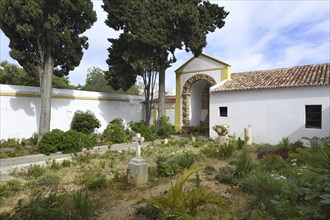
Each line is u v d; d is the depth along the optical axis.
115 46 19.91
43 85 15.39
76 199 5.37
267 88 16.14
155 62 19.42
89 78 41.12
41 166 9.58
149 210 5.04
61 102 18.23
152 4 18.05
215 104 18.70
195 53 19.11
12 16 13.87
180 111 23.33
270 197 5.43
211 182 7.38
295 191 3.39
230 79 20.33
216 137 18.41
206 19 18.69
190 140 17.56
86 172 8.62
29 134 16.39
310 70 16.72
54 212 4.56
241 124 17.36
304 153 9.52
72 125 18.41
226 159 10.62
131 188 7.12
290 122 15.34
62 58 16.39
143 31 17.31
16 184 7.18
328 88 14.09
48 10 14.66
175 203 4.07
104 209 5.62
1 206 5.83
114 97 22.08
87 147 13.73
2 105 15.20
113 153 12.16
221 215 4.89
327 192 3.02
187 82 22.89
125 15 18.08
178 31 18.25
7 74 24.50
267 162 8.69
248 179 6.48
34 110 16.72
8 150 12.75
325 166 3.91
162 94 20.69
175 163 8.62
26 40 15.08
